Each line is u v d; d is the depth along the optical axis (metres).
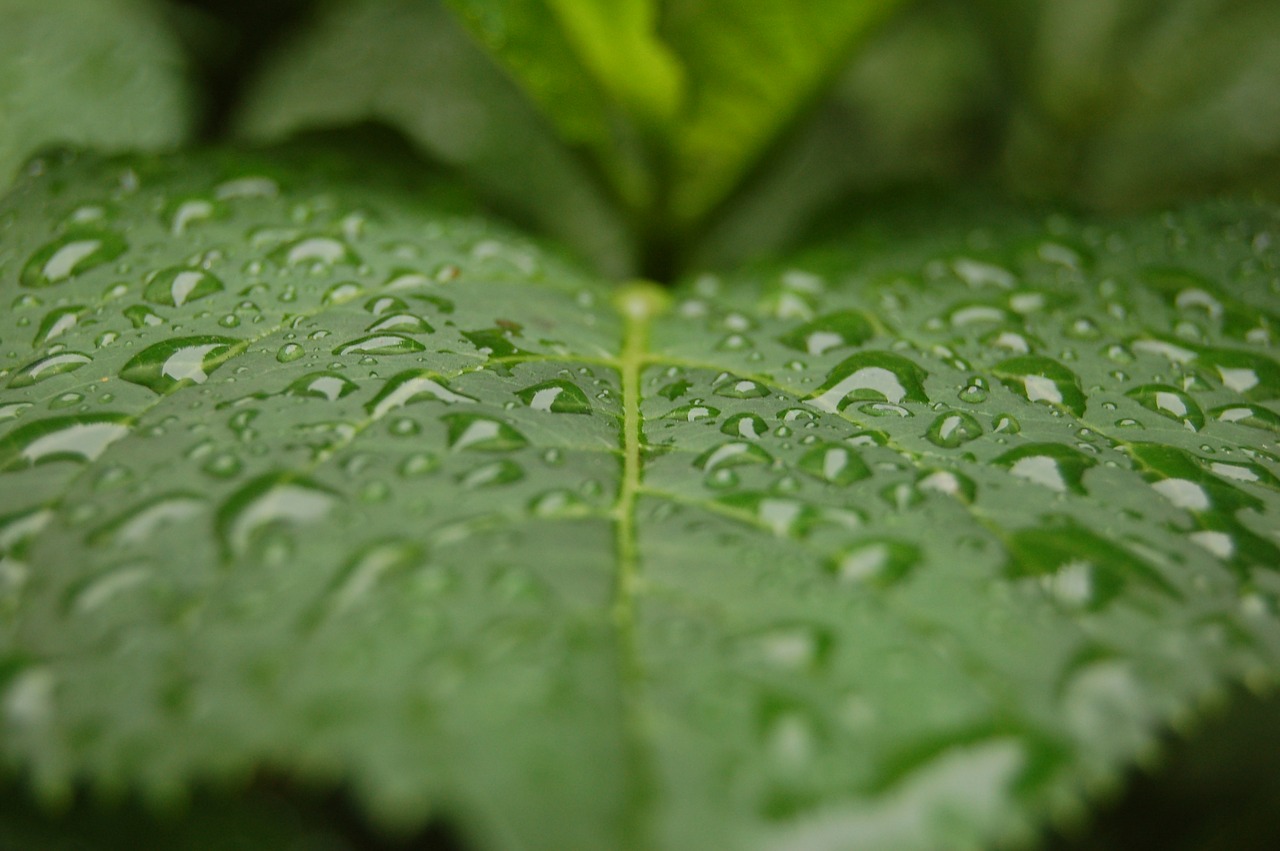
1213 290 0.22
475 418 0.20
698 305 0.22
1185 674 0.18
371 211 0.22
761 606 0.19
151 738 0.18
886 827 0.18
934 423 0.20
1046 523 0.19
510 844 0.17
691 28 0.23
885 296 0.22
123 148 0.23
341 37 0.29
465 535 0.19
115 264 0.21
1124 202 0.33
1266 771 0.24
